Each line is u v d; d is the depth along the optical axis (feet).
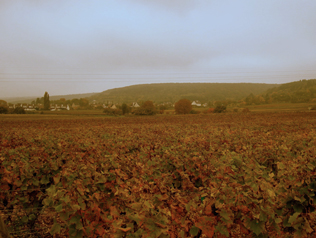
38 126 111.75
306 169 15.98
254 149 27.37
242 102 491.31
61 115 246.68
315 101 438.81
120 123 134.72
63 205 10.07
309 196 12.32
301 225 10.28
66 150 28.30
